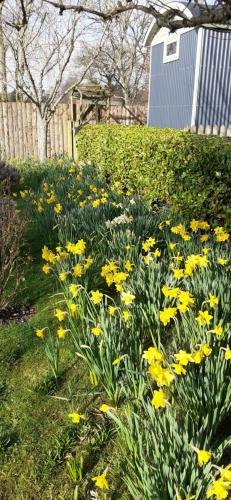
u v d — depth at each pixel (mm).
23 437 2443
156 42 12719
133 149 7102
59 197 6121
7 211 4160
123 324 2924
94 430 2430
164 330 3232
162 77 12461
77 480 2172
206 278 3180
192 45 10312
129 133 7523
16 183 8750
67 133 13836
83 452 2324
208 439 2027
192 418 2131
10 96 21688
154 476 1812
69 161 9547
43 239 5391
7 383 2883
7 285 4246
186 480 1822
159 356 2062
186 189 5461
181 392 2305
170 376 1995
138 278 3227
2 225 3875
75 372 2945
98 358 2662
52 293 4059
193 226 4051
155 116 13344
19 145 13484
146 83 26750
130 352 2684
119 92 25797
